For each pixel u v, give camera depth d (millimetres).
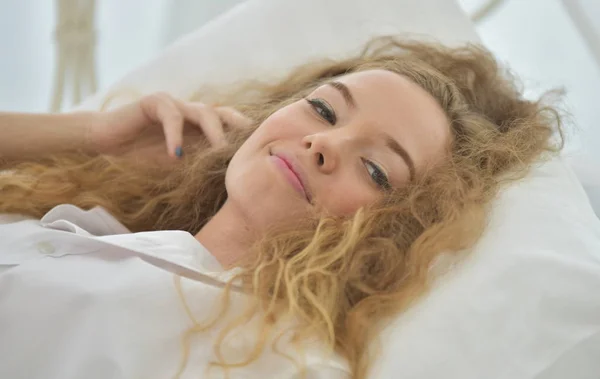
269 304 795
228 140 1088
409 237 896
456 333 758
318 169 884
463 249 856
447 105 1016
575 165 1233
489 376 725
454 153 985
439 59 1148
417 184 923
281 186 882
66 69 1485
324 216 871
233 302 812
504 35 1521
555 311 754
